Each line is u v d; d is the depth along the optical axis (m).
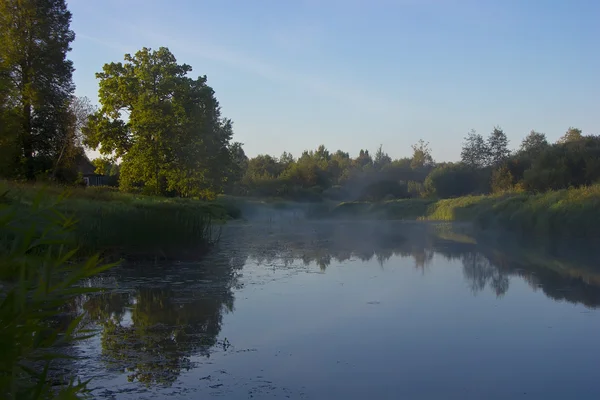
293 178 66.56
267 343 6.54
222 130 40.84
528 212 22.14
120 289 9.59
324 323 7.45
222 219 31.58
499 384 5.30
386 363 5.88
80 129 36.28
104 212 14.49
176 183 35.47
